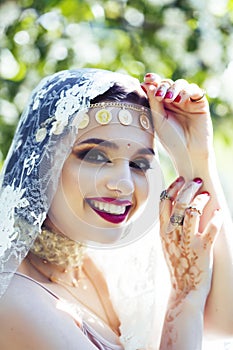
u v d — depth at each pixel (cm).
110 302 254
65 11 559
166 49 591
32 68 571
